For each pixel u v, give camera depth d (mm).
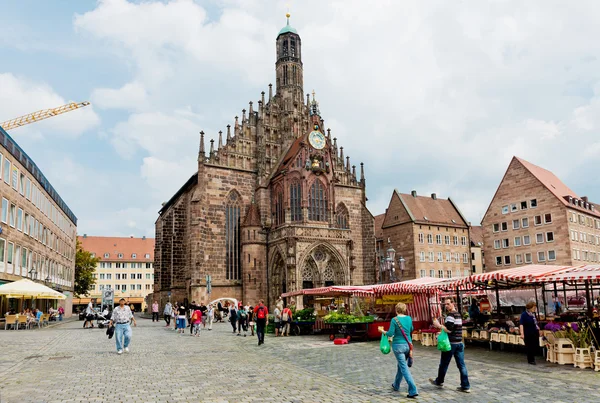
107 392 15445
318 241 67250
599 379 17750
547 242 94812
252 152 74750
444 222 106000
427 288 34781
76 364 21672
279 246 67625
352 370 20250
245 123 74875
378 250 108312
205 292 67062
